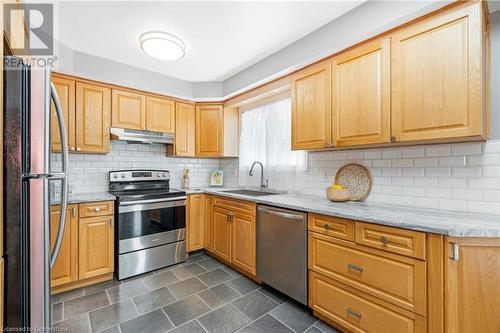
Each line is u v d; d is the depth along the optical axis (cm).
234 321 175
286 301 203
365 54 175
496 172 146
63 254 212
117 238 243
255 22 190
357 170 211
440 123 140
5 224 92
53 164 254
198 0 165
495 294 115
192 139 338
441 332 117
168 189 318
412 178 180
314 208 176
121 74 263
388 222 135
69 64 229
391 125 160
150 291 218
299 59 214
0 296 82
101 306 193
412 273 128
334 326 169
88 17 182
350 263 155
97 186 287
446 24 138
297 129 224
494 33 149
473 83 129
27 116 101
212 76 304
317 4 169
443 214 151
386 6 156
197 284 232
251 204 237
